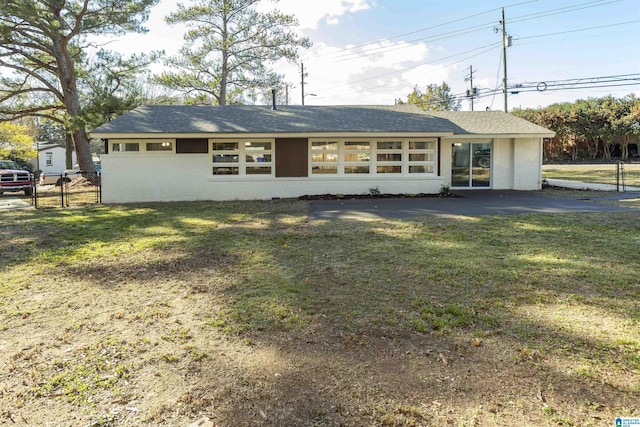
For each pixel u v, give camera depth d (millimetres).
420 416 2357
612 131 37438
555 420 2293
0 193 17484
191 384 2758
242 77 25375
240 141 14523
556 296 4234
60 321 3852
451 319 3686
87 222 9641
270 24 24375
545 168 30203
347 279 4898
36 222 9672
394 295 4336
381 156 14992
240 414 2428
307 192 14742
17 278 5242
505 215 9711
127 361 3076
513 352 3076
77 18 18031
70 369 2967
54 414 2455
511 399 2492
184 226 8938
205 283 4918
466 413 2371
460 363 2936
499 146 16172
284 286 4695
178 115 15516
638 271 5039
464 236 7316
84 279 5180
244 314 3912
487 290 4441
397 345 3234
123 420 2398
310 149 14742
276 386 2703
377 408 2438
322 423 2322
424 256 5926
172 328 3654
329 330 3527
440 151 15398
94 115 17938
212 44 24141
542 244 6602
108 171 14000
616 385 2617
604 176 22250
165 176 14250
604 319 3643
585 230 7699
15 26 17484
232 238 7512
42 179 28359
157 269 5582
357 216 9969
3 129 30453
